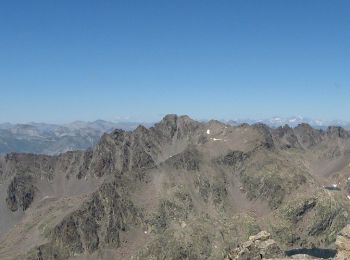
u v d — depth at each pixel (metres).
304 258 150.50
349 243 132.50
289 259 150.38
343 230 135.50
